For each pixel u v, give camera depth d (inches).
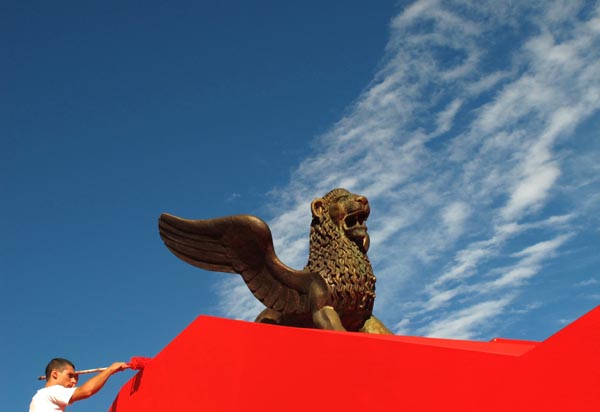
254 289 347.3
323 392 239.9
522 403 205.3
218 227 343.3
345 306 336.8
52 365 284.7
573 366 200.2
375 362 232.8
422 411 219.9
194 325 282.4
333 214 353.7
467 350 218.2
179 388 277.1
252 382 257.3
